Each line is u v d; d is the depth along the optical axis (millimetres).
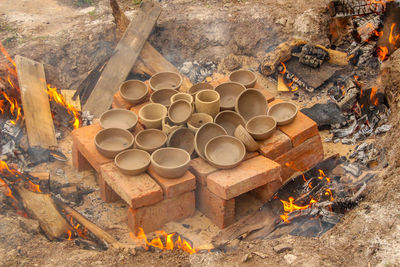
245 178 2662
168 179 2670
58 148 3057
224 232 2684
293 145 2852
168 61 3467
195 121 2859
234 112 2857
